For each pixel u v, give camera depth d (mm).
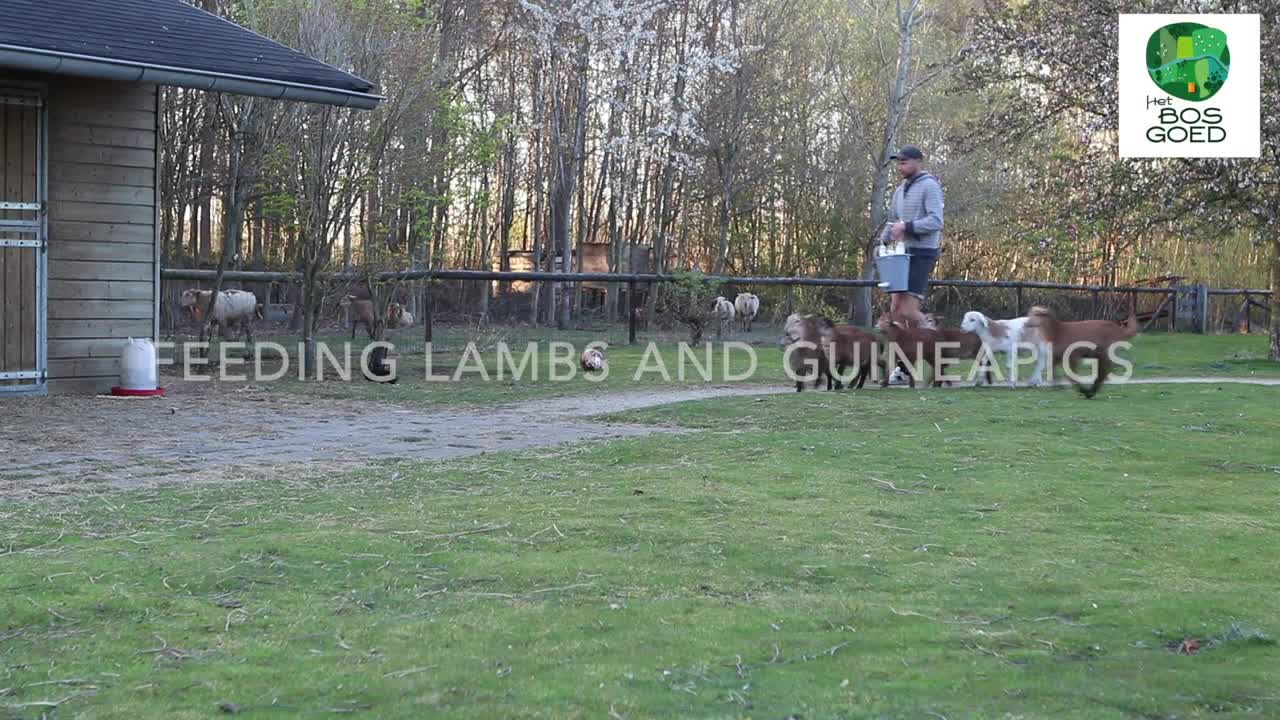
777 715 2635
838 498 5324
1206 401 9344
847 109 31969
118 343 10578
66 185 10266
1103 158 17109
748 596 3678
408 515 4867
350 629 3291
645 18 26219
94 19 9734
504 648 3129
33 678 2875
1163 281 27812
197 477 5980
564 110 28062
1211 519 4961
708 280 18219
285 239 23594
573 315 17266
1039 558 4230
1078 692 2797
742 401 9328
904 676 2914
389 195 16391
